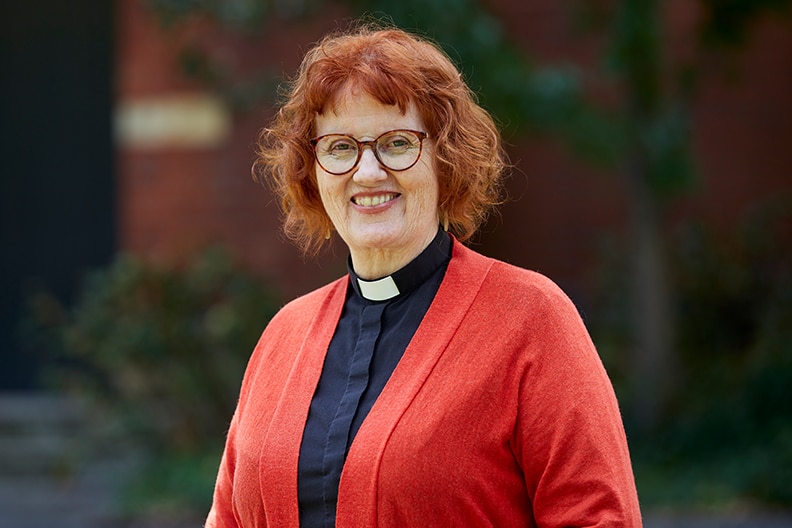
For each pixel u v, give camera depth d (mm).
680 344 10477
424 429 2514
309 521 2621
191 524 8414
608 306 10664
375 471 2506
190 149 11148
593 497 2486
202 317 10297
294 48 10844
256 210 11078
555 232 11125
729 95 10891
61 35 11289
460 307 2691
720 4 9273
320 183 2846
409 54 2732
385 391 2621
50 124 11352
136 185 11211
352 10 9273
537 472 2547
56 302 11102
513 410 2557
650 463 9281
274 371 2908
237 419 3035
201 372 9906
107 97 11312
